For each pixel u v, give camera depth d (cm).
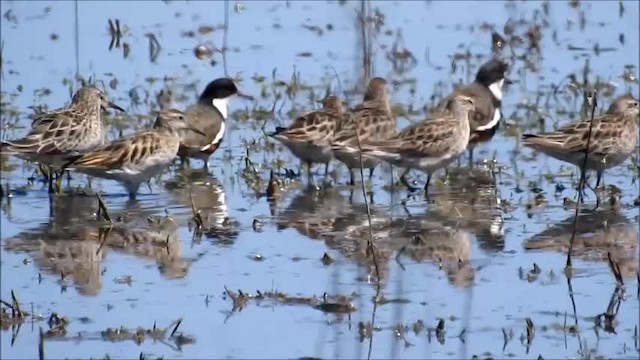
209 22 2672
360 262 1672
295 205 1905
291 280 1614
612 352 1424
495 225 1812
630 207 1877
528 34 2559
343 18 2666
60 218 1841
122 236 1770
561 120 2239
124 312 1529
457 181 2023
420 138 1939
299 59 2495
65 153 1964
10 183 1997
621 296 1562
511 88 2392
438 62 2492
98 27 2636
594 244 1733
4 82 2375
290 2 2775
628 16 2684
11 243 1741
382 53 2509
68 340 1459
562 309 1534
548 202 1906
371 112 2044
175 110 1998
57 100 2297
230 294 1561
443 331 1470
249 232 1786
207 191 1975
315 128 1986
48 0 2741
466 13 2716
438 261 1673
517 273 1634
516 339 1458
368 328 1476
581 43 2575
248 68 2458
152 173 1931
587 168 1973
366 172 2070
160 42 2572
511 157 2122
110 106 2028
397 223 1820
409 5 2755
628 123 1962
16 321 1505
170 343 1457
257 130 2227
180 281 1614
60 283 1606
